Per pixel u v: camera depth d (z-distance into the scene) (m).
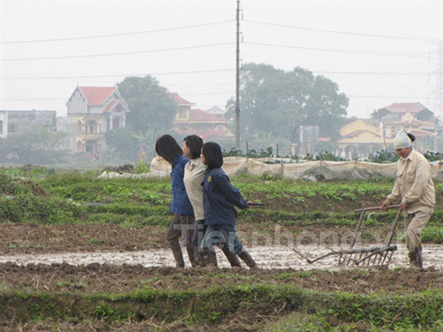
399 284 24.98
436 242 45.38
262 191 63.91
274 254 39.50
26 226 47.19
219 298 22.47
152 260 36.00
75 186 63.78
